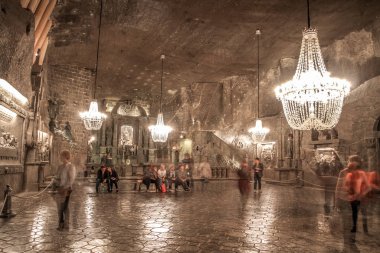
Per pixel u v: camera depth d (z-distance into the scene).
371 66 14.59
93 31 15.48
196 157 24.30
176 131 27.53
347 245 5.14
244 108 24.08
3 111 9.04
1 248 4.59
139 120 28.02
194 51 18.56
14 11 8.41
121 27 15.21
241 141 23.72
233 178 21.84
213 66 21.42
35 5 10.26
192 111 26.83
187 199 10.70
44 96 16.94
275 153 20.45
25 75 9.94
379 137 12.87
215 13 13.95
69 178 5.91
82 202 9.53
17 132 10.66
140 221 6.77
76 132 20.27
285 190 14.45
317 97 10.30
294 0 12.63
